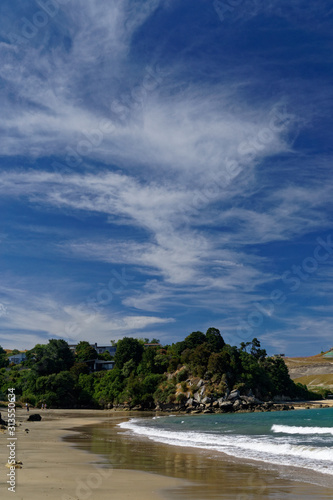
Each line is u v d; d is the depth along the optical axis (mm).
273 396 142375
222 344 143625
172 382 123000
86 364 148750
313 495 14344
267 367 161750
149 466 21156
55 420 69562
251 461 23391
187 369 125938
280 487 15773
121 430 48812
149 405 121250
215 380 119812
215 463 22516
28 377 126875
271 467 21109
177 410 113562
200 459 24172
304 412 103875
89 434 42719
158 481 16656
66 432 45156
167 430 49438
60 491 13609
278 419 72812
